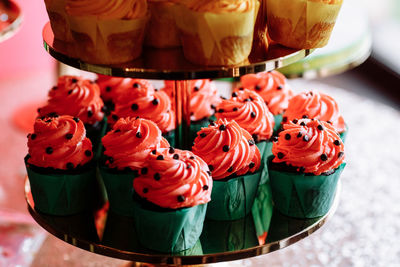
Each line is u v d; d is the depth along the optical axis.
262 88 0.89
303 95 0.84
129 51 0.68
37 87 1.58
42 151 0.74
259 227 0.74
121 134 0.75
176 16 0.68
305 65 0.97
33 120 1.37
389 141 1.29
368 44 1.06
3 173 1.17
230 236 0.72
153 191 0.69
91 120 0.85
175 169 0.69
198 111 0.87
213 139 0.74
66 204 0.75
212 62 0.68
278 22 0.72
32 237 0.99
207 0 0.66
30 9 1.62
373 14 1.86
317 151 0.73
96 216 0.76
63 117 0.77
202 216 0.71
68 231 0.73
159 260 0.70
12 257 0.95
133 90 0.83
